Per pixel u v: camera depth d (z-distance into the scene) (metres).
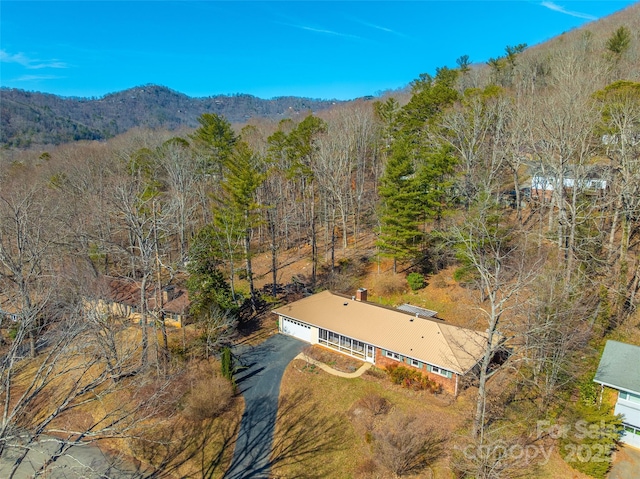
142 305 25.95
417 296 35.22
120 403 24.62
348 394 25.02
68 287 28.31
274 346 31.30
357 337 28.42
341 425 22.62
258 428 23.17
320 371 27.61
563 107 33.41
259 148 57.16
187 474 20.83
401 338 27.38
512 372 25.30
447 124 40.56
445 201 39.09
